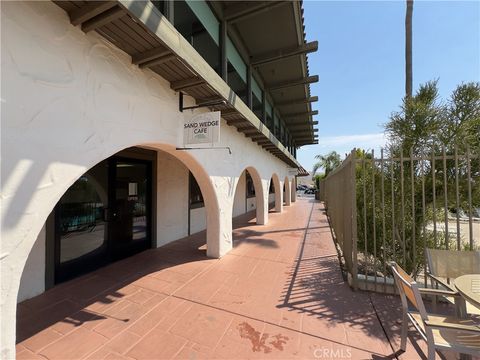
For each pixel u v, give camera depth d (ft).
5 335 6.01
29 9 6.50
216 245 17.61
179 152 13.73
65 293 11.93
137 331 8.94
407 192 13.75
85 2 7.00
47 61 6.93
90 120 8.23
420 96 14.49
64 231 13.65
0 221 5.92
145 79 10.80
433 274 9.44
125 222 17.83
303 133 52.06
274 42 20.81
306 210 49.11
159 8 10.31
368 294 12.04
